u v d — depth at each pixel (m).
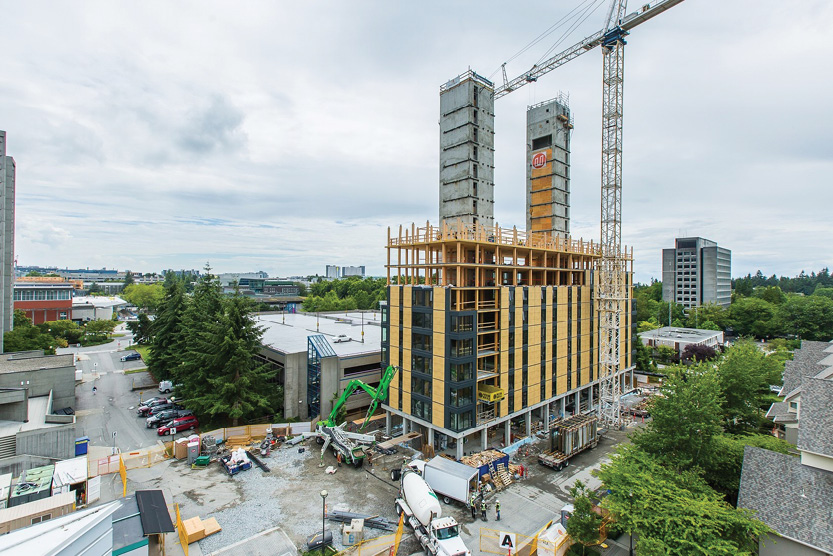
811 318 114.44
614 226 61.81
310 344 56.84
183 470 40.38
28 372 50.72
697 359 86.25
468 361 43.22
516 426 54.84
